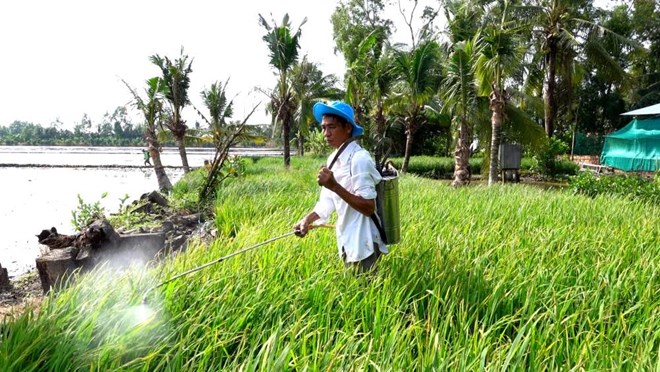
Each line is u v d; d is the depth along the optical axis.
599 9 27.78
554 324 2.67
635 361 2.33
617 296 3.16
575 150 31.27
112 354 2.36
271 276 3.39
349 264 3.50
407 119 20.70
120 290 3.09
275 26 19.62
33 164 37.22
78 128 120.44
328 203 3.61
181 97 20.48
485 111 15.73
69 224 12.34
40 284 5.93
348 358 2.33
